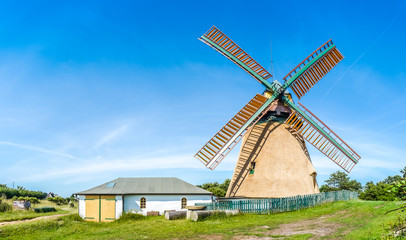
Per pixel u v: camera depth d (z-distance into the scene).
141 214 28.09
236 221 21.47
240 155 28.97
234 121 27.28
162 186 30.62
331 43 31.00
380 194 40.69
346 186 73.06
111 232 19.81
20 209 39.84
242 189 27.16
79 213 29.03
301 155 27.67
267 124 28.42
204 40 27.56
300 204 25.88
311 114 28.95
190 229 19.11
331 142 29.20
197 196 29.59
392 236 13.16
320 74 30.73
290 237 15.56
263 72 28.86
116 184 30.81
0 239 18.95
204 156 26.86
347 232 15.95
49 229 21.77
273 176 26.42
